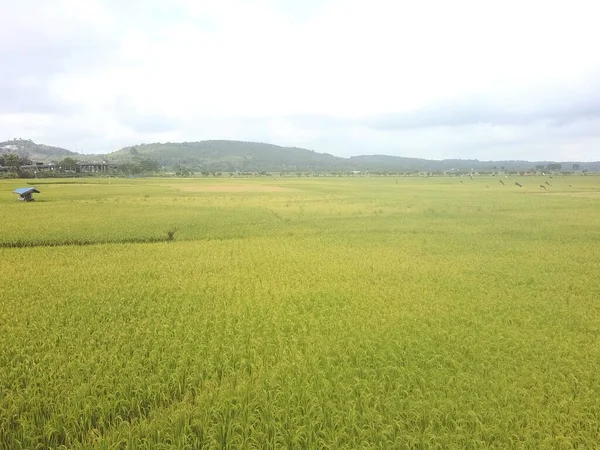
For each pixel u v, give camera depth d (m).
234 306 17.22
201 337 13.89
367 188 106.19
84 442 8.95
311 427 9.27
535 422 9.60
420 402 10.16
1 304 17.41
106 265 25.20
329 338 13.99
